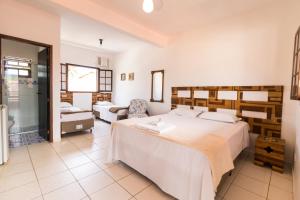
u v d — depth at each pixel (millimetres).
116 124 2432
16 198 1622
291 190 1874
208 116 3104
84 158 2582
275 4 2621
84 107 5859
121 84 6125
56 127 3305
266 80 2734
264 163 2416
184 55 3939
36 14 2869
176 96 4117
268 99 2705
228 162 1740
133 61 5535
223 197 1743
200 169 1456
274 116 2656
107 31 4047
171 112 3793
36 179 1959
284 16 2543
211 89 3424
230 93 3154
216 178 1452
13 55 3689
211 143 1685
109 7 2889
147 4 1920
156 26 3625
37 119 4125
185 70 3930
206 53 3514
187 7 2830
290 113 2516
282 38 2566
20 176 2010
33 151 2787
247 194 1799
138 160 2078
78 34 4266
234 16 3090
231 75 3141
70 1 2486
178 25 3559
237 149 2271
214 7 2820
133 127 2195
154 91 4770
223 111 3256
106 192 1767
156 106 4711
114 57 6469
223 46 3244
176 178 1635
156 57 4672
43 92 3369
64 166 2303
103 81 6375
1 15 2512
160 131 1978
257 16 2816
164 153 1760
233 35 3105
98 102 6008
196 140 1746
